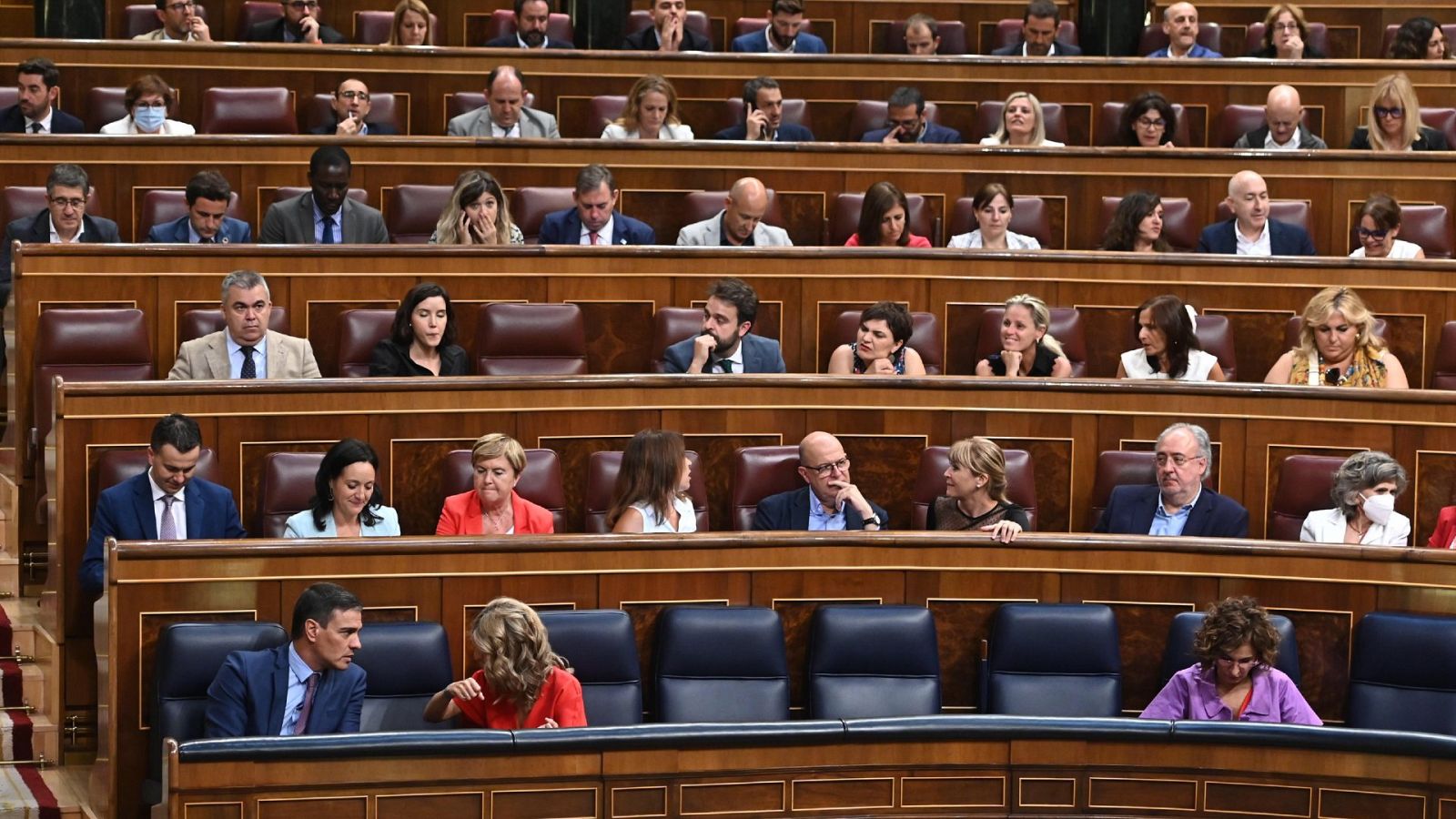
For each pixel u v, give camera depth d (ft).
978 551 25.66
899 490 29.50
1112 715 24.52
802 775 20.63
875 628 24.44
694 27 46.70
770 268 33.30
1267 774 20.99
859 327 32.24
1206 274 33.47
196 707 22.44
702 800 20.39
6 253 33.14
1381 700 23.97
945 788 20.98
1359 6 47.03
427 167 36.81
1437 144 39.34
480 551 24.67
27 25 46.42
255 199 36.52
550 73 41.50
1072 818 21.08
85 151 35.78
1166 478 26.91
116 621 23.41
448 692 22.13
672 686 23.98
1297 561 25.34
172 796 19.13
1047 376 30.78
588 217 34.55
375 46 40.91
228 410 27.55
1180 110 41.98
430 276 32.45
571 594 24.98
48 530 27.81
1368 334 30.66
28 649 27.14
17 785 24.70
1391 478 26.45
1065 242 38.01
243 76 40.63
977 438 26.81
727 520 29.25
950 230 37.55
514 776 19.92
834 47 46.73
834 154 37.52
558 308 31.89
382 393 28.14
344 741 19.53
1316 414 29.14
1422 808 20.54
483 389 28.50
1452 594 24.79
